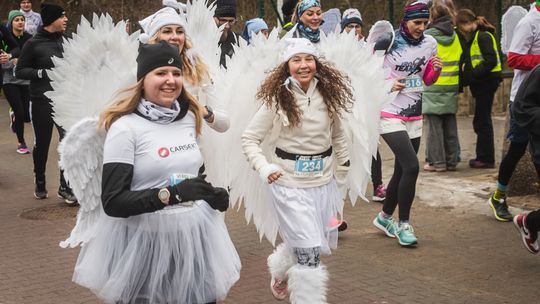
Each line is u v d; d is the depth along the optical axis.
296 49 4.65
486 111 9.59
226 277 3.86
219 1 7.43
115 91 3.94
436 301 5.21
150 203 3.45
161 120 3.66
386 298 5.29
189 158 3.70
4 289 5.62
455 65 9.33
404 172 6.46
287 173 4.76
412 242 6.45
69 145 3.78
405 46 6.56
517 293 5.35
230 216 7.71
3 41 10.81
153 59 3.60
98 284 3.73
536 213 5.85
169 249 3.70
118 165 3.52
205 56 4.82
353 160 5.28
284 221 4.73
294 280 4.63
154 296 3.71
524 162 8.02
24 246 6.79
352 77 5.15
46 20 8.26
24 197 8.81
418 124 6.70
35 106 8.41
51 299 5.39
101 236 3.73
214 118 4.26
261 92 4.73
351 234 6.98
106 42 4.02
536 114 5.48
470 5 15.52
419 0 6.60
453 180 9.01
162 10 4.57
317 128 4.76
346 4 16.14
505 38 8.34
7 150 11.82
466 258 6.19
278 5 14.67
